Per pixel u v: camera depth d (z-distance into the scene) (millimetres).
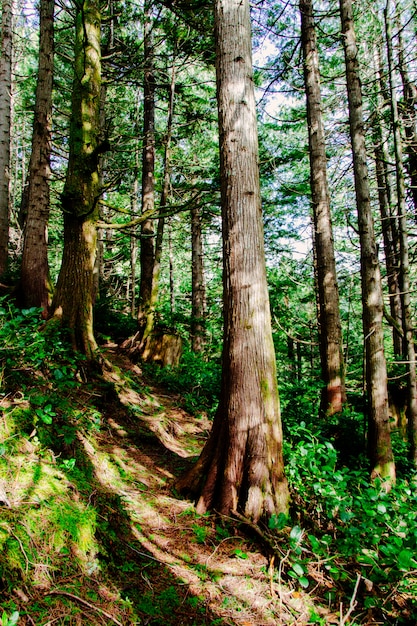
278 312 12633
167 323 10078
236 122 3955
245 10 4109
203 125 12914
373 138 10594
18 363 3725
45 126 7488
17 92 16422
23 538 2236
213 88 12547
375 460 5367
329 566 2953
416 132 8984
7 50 8719
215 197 11672
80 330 5637
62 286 5723
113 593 2387
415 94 8555
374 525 3375
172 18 10117
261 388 3725
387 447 5371
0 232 8594
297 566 2787
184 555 3035
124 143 12859
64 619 1990
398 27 8250
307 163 12258
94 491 3131
